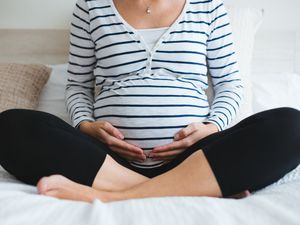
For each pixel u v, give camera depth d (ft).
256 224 2.02
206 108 3.58
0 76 4.48
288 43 5.66
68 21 5.58
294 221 2.01
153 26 3.58
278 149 2.57
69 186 2.52
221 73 3.84
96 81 3.84
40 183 2.42
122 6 3.62
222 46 3.75
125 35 3.55
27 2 5.52
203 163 2.61
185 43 3.51
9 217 1.99
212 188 2.57
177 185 2.58
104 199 2.51
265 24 5.65
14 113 2.75
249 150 2.58
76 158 2.69
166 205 2.20
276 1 5.51
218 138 2.85
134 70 3.55
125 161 3.26
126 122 3.32
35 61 5.66
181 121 3.31
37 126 2.67
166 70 3.54
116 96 3.43
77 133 2.93
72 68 4.01
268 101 4.72
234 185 2.57
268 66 5.72
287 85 4.97
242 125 2.83
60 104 4.75
